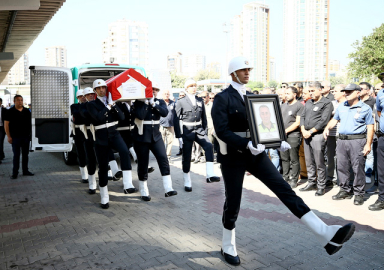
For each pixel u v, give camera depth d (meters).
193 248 3.93
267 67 152.88
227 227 3.56
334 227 3.00
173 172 8.40
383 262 3.50
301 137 6.57
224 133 3.26
